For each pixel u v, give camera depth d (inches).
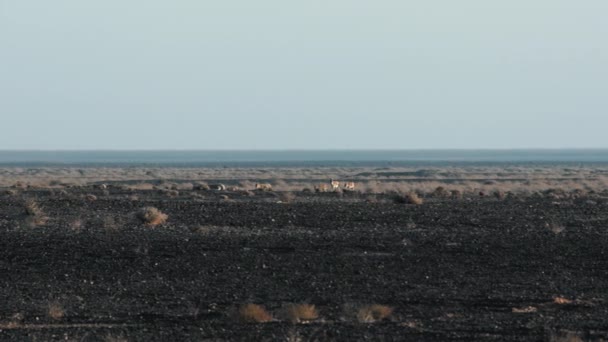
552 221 6801.2
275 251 5007.4
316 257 4781.0
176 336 2913.4
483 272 4315.9
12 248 5113.2
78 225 6333.7
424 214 7303.2
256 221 6678.2
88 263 4584.2
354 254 4894.2
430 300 3590.1
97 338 2888.8
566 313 3336.6
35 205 7475.4
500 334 2947.8
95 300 3617.1
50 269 4416.8
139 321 3193.9
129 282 4047.7
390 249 5098.4
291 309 3240.7
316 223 6565.0
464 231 6077.8
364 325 3090.6
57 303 3481.8
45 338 2883.9
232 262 4603.8
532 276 4210.1
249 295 3710.6
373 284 3971.5
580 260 4722.0
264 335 2910.9
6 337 2901.1
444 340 2849.4
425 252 4987.7
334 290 3818.9
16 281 4087.1
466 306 3472.0
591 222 6756.9
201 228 6058.1
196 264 4539.9
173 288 3885.3
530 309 3417.8
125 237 5625.0
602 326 3078.2
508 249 5128.0
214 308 3432.6
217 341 2829.7
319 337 2878.9
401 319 3208.7
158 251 4995.1
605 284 4003.4
